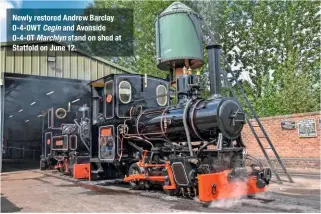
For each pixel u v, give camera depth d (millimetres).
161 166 8023
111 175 11586
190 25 9023
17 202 7617
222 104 7035
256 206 6426
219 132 7086
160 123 8273
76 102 21375
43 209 6668
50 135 17359
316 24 22312
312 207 6277
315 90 17312
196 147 7840
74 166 12164
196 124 7297
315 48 22500
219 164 6883
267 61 23562
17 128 31250
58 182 11836
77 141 13633
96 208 6645
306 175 10805
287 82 16734
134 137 9180
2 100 15656
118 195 8320
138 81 10273
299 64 20562
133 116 9477
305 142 12477
